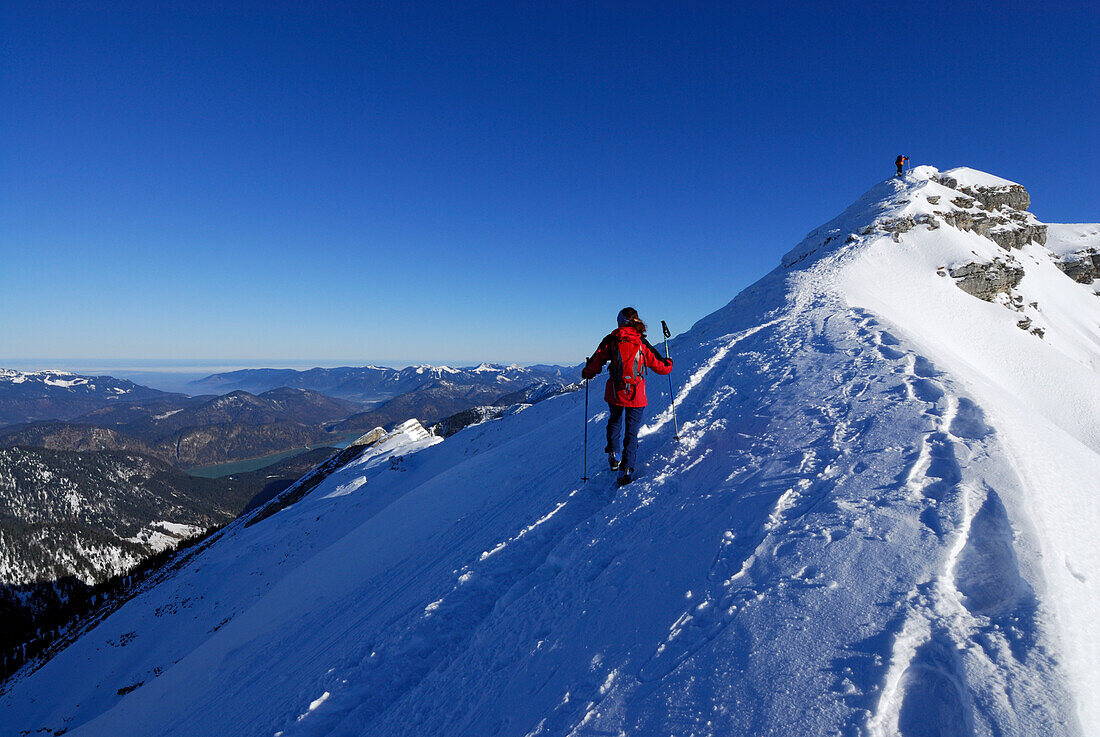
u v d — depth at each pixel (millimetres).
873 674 2701
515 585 5797
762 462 5984
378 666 5629
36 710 38938
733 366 12031
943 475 4695
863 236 40250
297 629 12141
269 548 51031
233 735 7336
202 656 17406
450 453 53781
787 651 3012
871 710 2514
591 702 3230
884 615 3096
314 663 8094
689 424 8805
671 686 3074
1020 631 2820
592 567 5262
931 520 3938
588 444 12086
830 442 5973
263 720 6840
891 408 6656
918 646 2848
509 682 4102
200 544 99875
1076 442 8000
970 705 2438
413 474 54188
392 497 49094
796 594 3463
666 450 7887
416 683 5305
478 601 6238
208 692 11695
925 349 10367
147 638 43094
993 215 54375
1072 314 50062
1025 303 40375
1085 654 2682
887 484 4676
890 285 32312
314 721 5129
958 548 3570
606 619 4164
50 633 85000
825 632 3076
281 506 88312
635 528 5668
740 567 3957
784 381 9367
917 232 39531
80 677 41875
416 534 15758
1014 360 29797
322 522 52219
